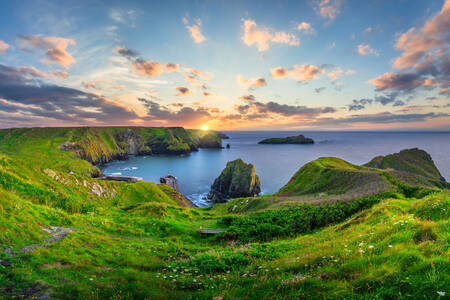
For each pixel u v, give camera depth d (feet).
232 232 82.64
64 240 46.47
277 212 101.96
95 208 100.63
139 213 125.18
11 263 30.37
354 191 142.10
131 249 53.31
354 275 20.18
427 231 26.02
